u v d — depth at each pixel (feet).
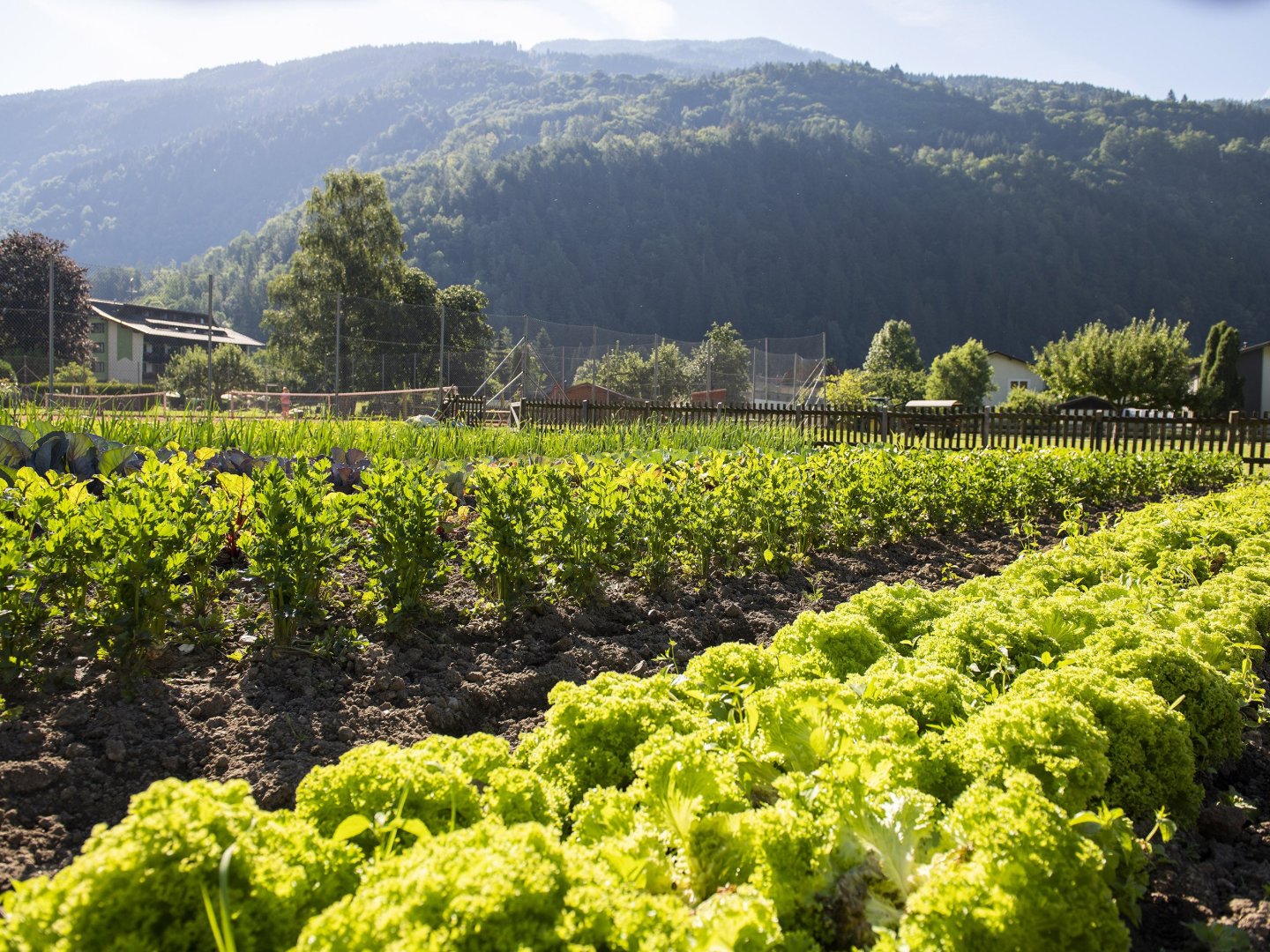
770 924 5.46
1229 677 12.18
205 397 76.13
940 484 28.76
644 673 13.66
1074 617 13.08
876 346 253.24
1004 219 542.57
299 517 13.55
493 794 6.86
